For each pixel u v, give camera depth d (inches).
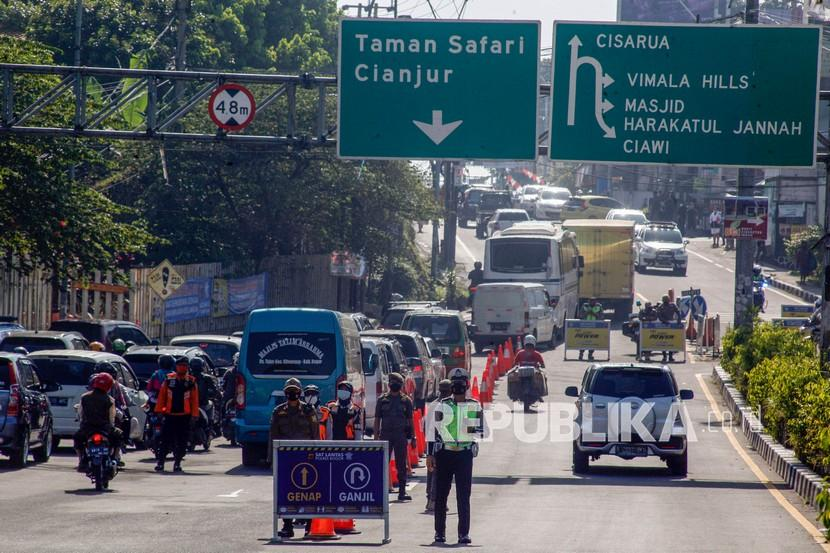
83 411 1804.9
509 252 5147.6
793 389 2244.1
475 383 3225.9
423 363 3147.1
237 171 4753.9
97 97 3634.4
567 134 2284.7
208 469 2148.1
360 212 5123.0
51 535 1330.0
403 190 5255.9
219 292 4552.2
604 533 1448.1
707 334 4623.5
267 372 2159.2
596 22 2277.3
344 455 1339.8
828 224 2361.0
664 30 2276.1
